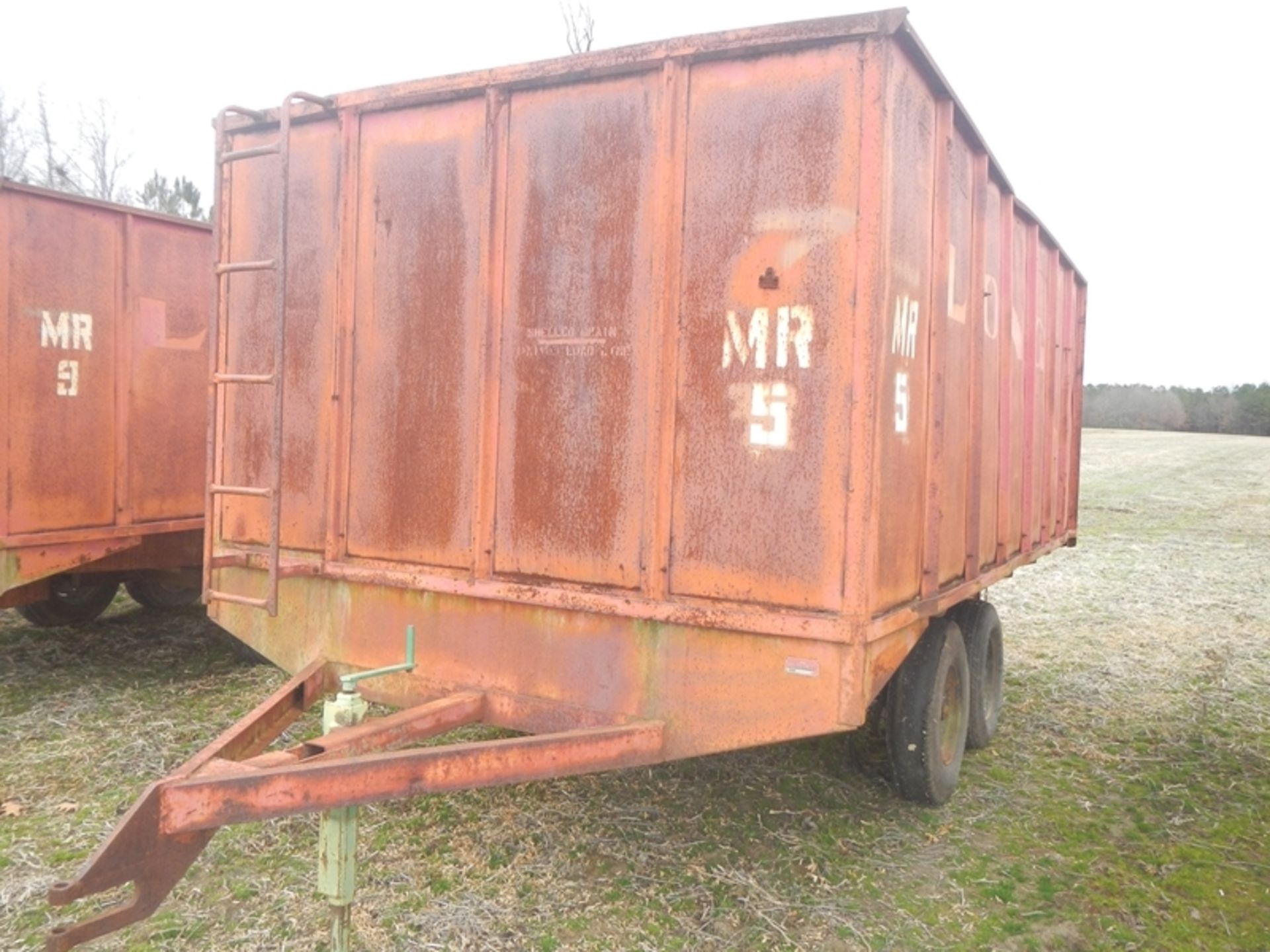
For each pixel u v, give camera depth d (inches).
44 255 231.3
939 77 151.4
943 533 173.6
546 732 148.5
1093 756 214.8
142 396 257.3
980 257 194.2
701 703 138.5
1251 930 142.6
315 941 128.5
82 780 181.8
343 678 128.6
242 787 107.3
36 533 230.5
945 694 185.3
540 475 150.3
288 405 171.9
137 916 105.0
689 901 142.9
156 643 287.1
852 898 146.0
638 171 142.3
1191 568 508.1
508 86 150.3
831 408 130.7
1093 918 143.9
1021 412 246.5
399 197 160.4
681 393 139.7
